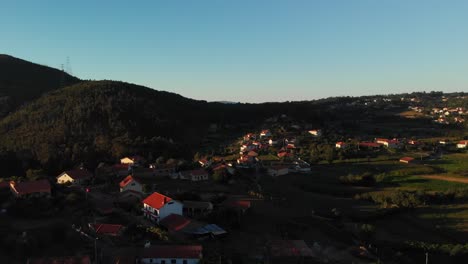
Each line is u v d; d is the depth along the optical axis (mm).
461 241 84812
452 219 99000
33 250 58938
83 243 62500
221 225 76062
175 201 77938
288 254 64938
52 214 75000
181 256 57094
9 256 56906
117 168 120812
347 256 68875
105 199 90188
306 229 81812
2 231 64062
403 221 98438
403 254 75812
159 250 58219
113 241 63969
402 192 116562
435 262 73312
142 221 77125
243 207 86688
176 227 70688
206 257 58844
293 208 99812
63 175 108812
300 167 150000
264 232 76375
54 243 62156
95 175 115312
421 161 164250
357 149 182125
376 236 85938
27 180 102500
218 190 109625
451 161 164500
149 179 118562
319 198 115438
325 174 145125
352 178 133375
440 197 115688
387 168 152875
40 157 130750
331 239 78000
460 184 130125
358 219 97875
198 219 78188
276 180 133875
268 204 100000
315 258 65375
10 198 82812
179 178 123000
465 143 196250
